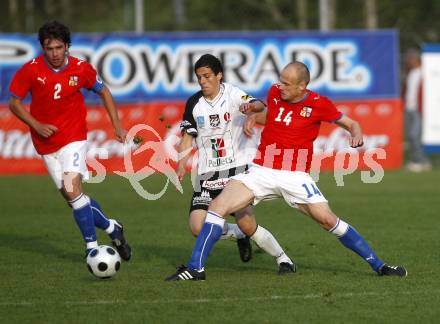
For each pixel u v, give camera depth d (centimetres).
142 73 6275
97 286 2667
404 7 9019
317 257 3206
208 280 2755
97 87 3077
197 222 2881
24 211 4594
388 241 3575
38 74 2953
